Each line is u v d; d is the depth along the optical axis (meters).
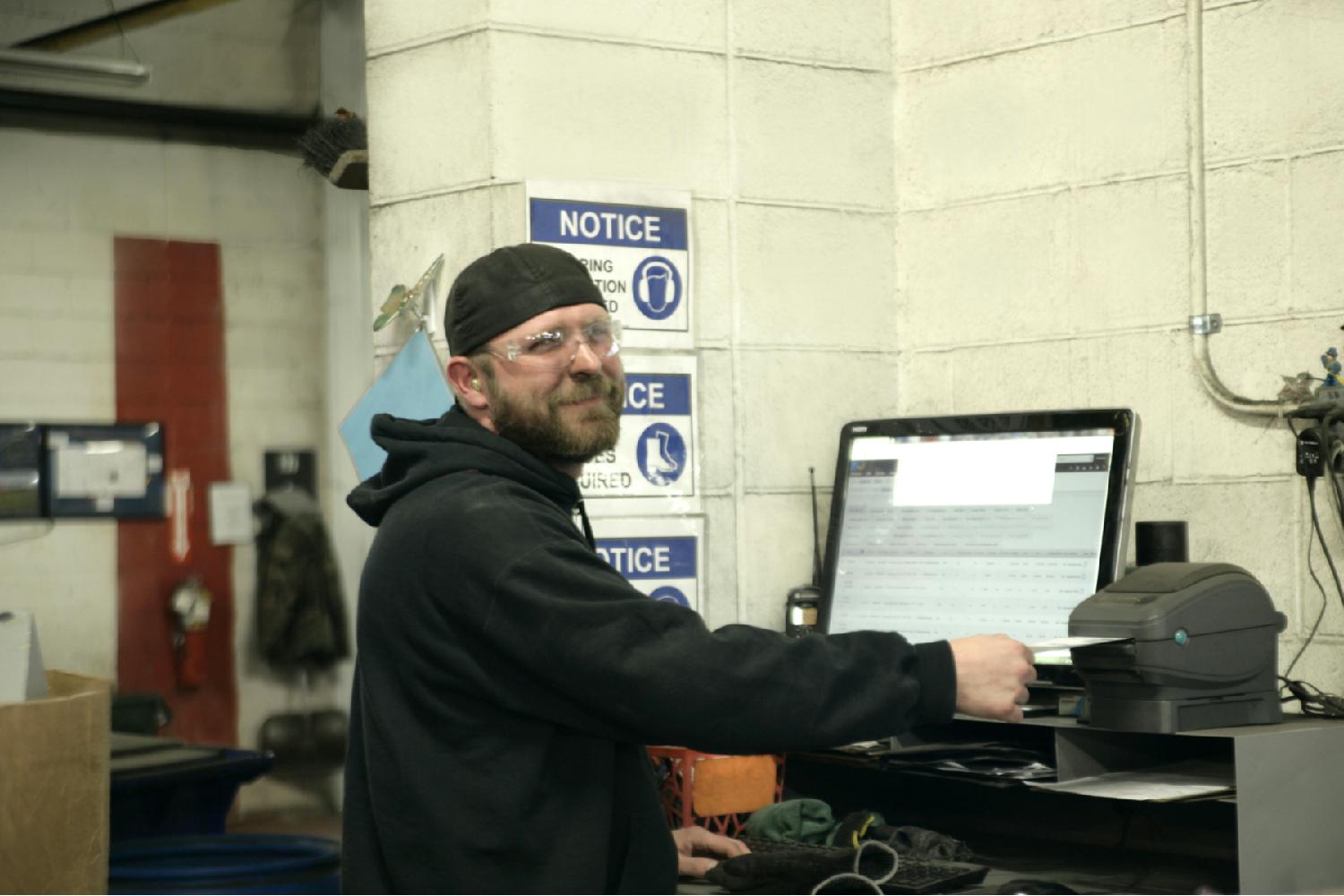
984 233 2.34
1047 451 2.00
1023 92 2.29
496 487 1.36
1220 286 2.08
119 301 4.66
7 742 1.45
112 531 4.65
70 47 4.43
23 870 1.46
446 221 2.15
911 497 2.13
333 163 2.45
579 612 1.25
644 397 2.17
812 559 2.33
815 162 2.35
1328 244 1.98
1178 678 1.67
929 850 1.85
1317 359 1.99
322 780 4.75
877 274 2.41
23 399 4.54
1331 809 1.69
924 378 2.41
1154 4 2.15
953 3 2.37
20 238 4.52
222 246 4.78
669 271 2.20
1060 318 2.25
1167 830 1.90
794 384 2.32
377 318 2.13
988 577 2.01
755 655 1.26
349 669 4.89
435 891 1.32
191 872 1.63
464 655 1.31
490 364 1.45
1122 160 2.18
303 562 4.85
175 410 4.75
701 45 2.25
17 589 4.52
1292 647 2.00
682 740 1.25
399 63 2.21
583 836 1.32
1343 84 1.97
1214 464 2.08
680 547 2.19
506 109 2.10
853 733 1.26
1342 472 1.92
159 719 4.37
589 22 2.16
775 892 1.74
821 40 2.36
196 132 4.71
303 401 4.91
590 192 2.14
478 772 1.32
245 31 4.62
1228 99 2.08
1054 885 1.68
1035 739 1.96
